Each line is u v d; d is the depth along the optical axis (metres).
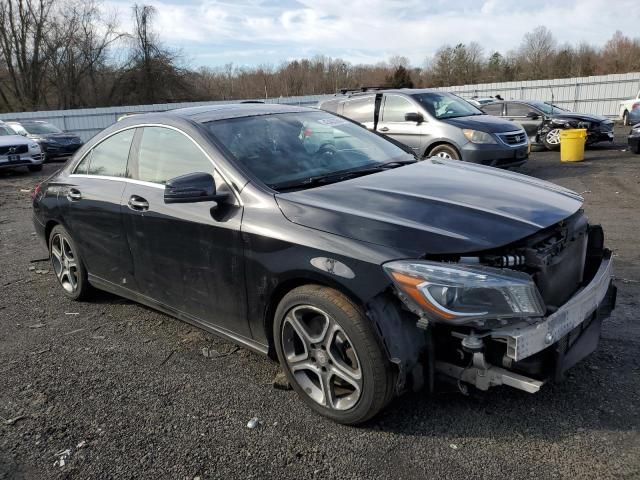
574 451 2.56
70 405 3.23
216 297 3.37
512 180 3.50
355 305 2.64
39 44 41.88
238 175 3.25
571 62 51.69
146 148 3.92
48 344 4.10
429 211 2.84
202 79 46.78
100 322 4.47
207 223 3.28
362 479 2.47
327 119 4.28
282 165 3.45
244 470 2.59
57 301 5.04
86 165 4.54
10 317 4.70
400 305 2.61
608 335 3.66
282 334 3.03
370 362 2.61
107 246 4.21
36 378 3.58
